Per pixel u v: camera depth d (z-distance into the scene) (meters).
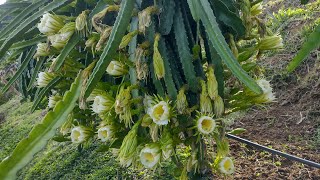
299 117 4.36
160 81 1.72
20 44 2.10
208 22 1.52
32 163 5.47
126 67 1.71
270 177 3.46
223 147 1.67
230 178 3.46
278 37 1.81
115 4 1.82
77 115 1.95
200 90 1.67
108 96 1.70
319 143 3.87
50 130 1.62
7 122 7.91
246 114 4.70
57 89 2.21
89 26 1.79
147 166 1.58
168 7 1.70
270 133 4.25
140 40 1.73
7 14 2.45
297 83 4.80
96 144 4.88
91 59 1.93
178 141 1.67
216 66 1.66
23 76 2.57
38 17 1.93
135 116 1.79
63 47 1.84
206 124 1.55
